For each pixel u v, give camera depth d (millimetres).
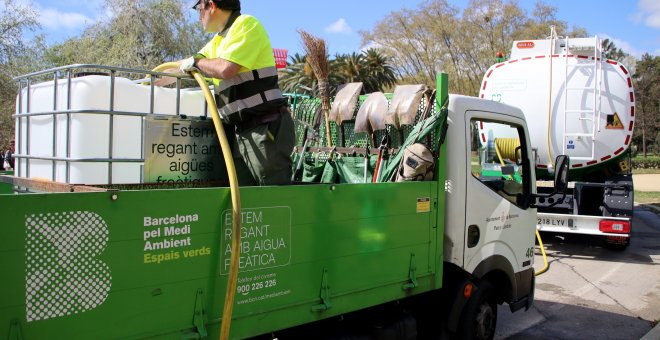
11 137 19656
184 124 3113
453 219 3824
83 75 3098
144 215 2193
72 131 2814
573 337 5270
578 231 8586
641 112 55125
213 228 2428
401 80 49000
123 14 24203
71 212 1992
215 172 3311
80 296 2031
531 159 4770
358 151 4363
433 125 3695
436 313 3988
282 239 2709
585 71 9047
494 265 4254
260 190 2602
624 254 9117
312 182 4566
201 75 2938
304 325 3160
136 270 2182
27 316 1906
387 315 3639
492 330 4430
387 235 3301
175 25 25344
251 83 3139
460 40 47094
